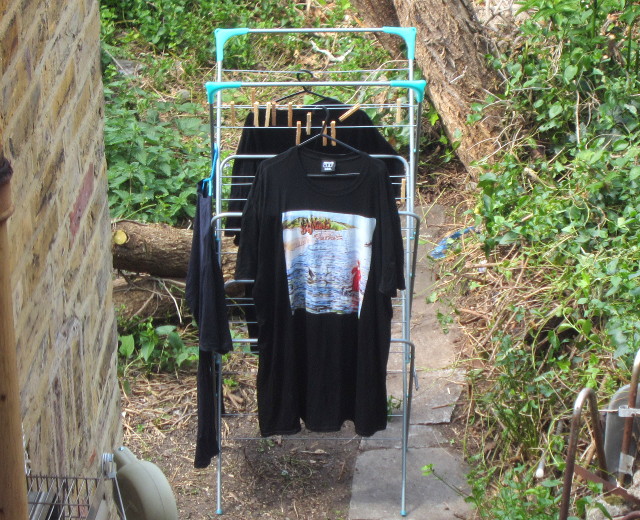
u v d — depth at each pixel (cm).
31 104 225
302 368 427
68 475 260
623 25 632
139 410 521
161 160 680
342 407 430
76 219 278
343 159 396
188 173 676
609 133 571
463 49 623
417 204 661
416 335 552
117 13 927
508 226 514
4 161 159
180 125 751
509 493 415
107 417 326
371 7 704
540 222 511
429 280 592
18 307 212
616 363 436
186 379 548
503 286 531
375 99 702
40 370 232
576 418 298
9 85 204
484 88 625
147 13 895
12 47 206
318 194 398
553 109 573
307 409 428
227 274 566
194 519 447
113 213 634
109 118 722
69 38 270
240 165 470
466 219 625
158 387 541
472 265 555
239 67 853
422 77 681
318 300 411
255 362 552
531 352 471
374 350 415
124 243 554
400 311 571
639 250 465
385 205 396
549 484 385
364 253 402
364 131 461
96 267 309
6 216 158
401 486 459
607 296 442
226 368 546
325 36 863
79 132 283
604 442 362
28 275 221
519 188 550
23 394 216
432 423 496
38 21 232
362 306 408
